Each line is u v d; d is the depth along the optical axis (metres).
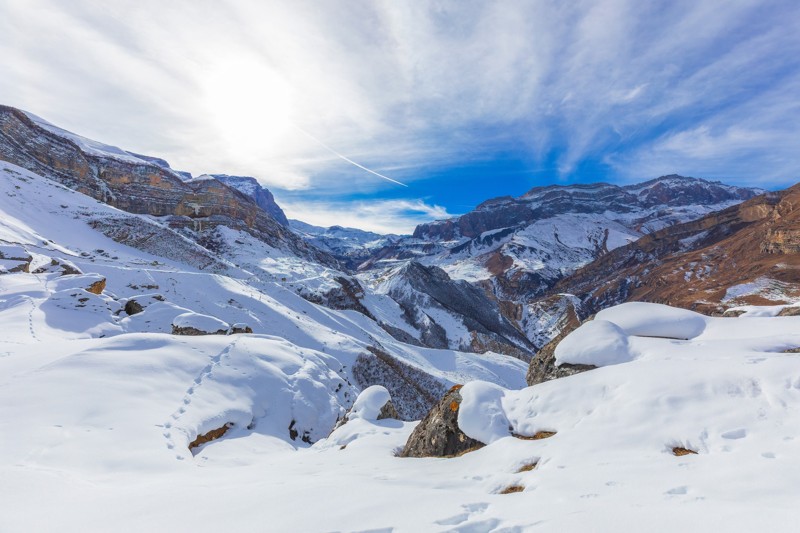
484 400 9.17
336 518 4.65
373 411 14.69
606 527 3.73
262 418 16.23
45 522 5.12
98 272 47.78
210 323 27.52
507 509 4.66
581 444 6.48
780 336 8.27
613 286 171.75
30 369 13.62
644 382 7.36
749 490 4.14
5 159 93.69
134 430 10.95
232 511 5.14
